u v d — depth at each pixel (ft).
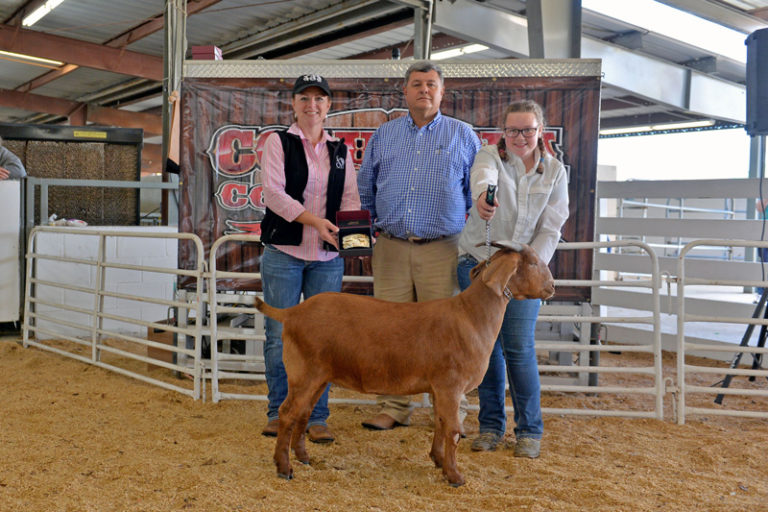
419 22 33.32
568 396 20.16
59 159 32.32
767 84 28.09
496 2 37.93
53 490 11.55
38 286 26.07
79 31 54.13
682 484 12.34
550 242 13.42
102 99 79.51
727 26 41.86
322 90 13.93
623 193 29.76
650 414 16.99
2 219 26.00
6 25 52.90
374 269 15.52
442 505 11.16
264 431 14.82
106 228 27.55
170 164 21.74
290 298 14.30
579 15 29.22
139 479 12.09
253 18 46.21
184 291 20.74
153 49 58.54
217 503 11.02
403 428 15.99
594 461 13.76
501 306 12.00
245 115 20.45
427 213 14.61
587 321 17.15
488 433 14.40
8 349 24.58
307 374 11.90
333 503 11.16
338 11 41.83
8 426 15.47
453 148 14.67
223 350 22.50
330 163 14.32
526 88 19.60
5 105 76.95
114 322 27.55
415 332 11.59
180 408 17.47
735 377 22.99
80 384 19.85
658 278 16.98
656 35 43.52
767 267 26.55
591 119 19.47
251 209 20.59
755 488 12.30
